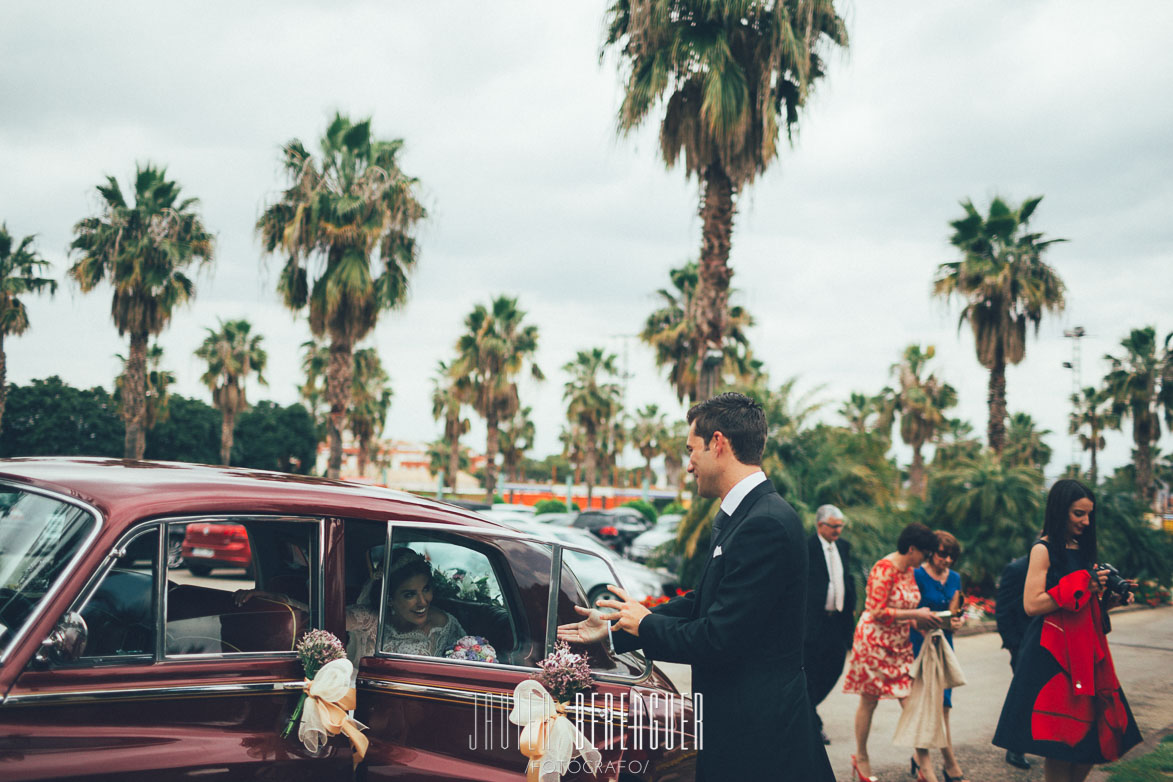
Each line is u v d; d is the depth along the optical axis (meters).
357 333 21.53
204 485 2.66
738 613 2.46
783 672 2.55
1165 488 53.19
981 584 15.01
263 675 2.58
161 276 24.70
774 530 2.53
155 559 2.47
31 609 2.26
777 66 12.38
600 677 3.03
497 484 49.94
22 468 2.85
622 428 67.12
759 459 2.76
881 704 7.93
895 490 12.73
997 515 14.84
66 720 2.22
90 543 2.33
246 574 2.91
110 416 35.59
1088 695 4.11
